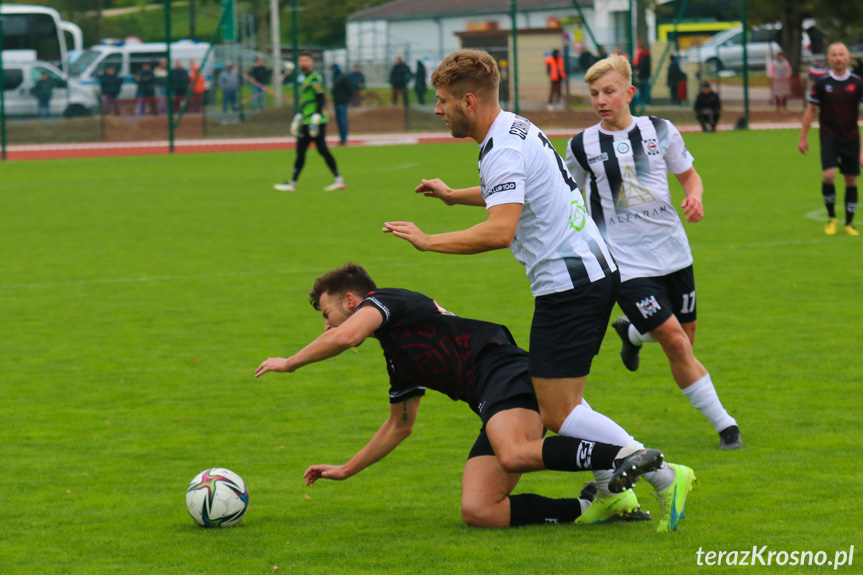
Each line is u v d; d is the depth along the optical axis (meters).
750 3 66.69
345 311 7.62
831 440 9.10
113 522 7.65
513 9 50.22
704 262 18.55
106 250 21.64
